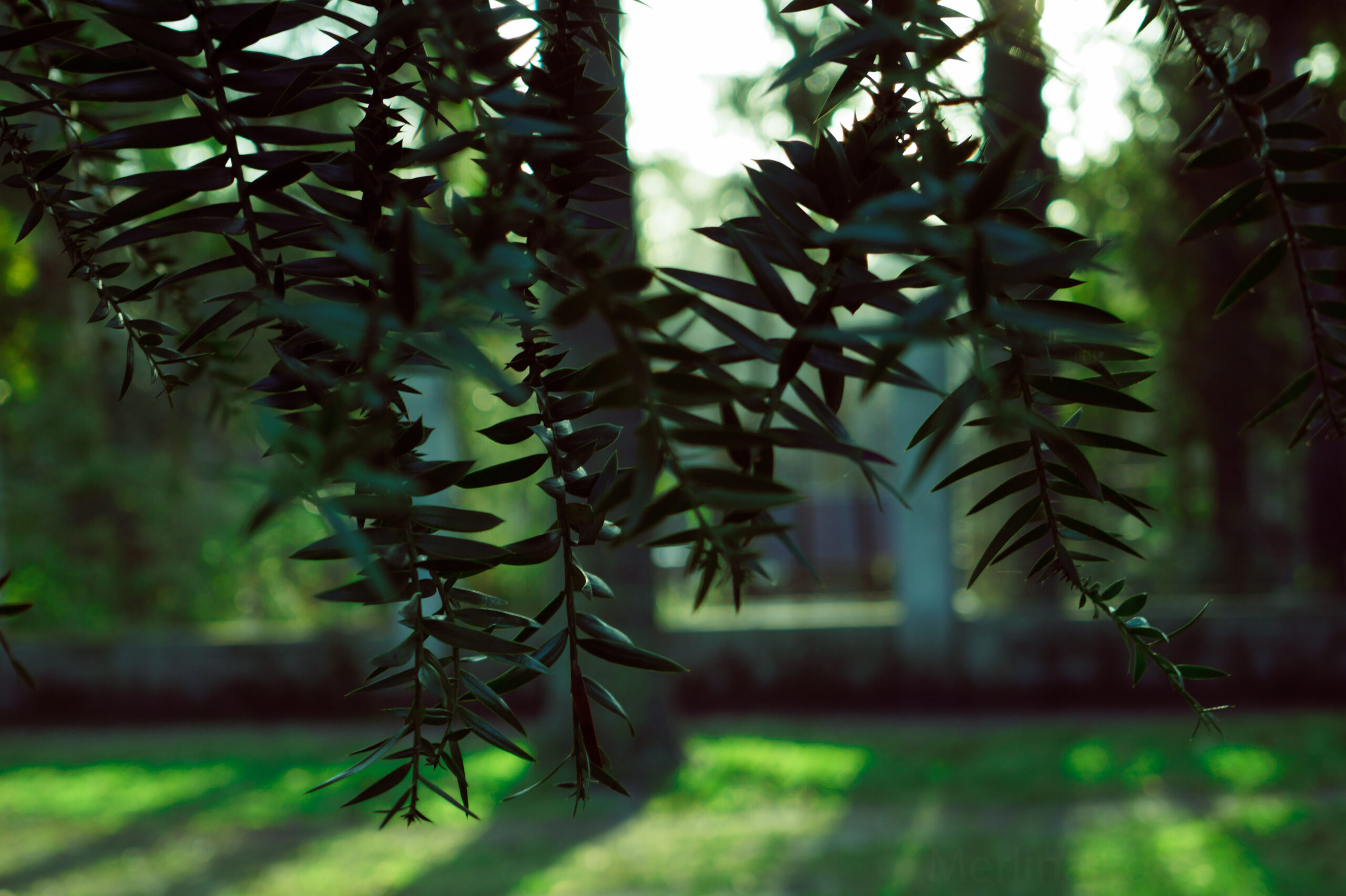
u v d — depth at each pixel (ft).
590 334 19.29
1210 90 1.45
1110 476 41.01
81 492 39.96
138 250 2.54
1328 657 33.04
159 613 41.75
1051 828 20.63
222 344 2.45
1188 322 38.04
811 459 44.14
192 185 1.43
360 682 36.11
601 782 1.36
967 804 22.65
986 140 1.40
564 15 1.53
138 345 1.88
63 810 24.43
